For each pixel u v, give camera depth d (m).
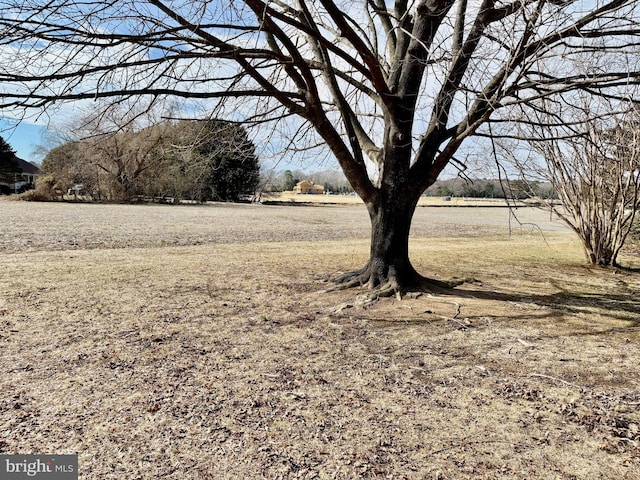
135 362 3.73
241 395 3.16
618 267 9.95
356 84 6.57
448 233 19.09
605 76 4.61
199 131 5.70
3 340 4.16
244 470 2.29
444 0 5.57
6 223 16.22
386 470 2.32
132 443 2.51
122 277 7.23
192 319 5.02
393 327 4.88
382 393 3.27
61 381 3.32
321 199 60.66
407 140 5.96
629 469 2.37
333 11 4.39
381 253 6.35
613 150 8.45
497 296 6.46
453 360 3.98
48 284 6.55
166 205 35.12
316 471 2.29
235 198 43.53
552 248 13.42
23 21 3.59
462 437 2.67
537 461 2.43
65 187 37.06
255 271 8.05
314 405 3.04
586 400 3.22
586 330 4.99
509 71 4.56
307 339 4.45
